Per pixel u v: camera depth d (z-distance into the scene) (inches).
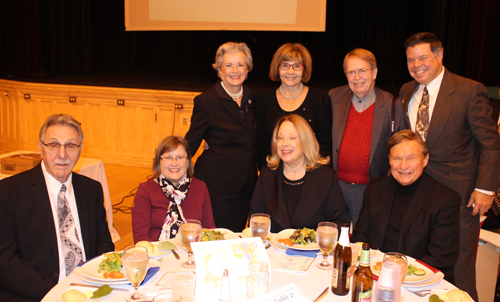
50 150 74.2
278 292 51.0
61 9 296.5
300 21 253.4
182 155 91.1
